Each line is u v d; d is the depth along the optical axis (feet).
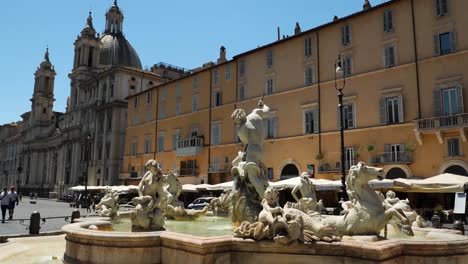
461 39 97.91
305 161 125.49
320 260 18.65
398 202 31.53
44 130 342.44
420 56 104.73
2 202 71.31
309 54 130.21
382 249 17.51
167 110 189.78
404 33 108.58
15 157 403.13
